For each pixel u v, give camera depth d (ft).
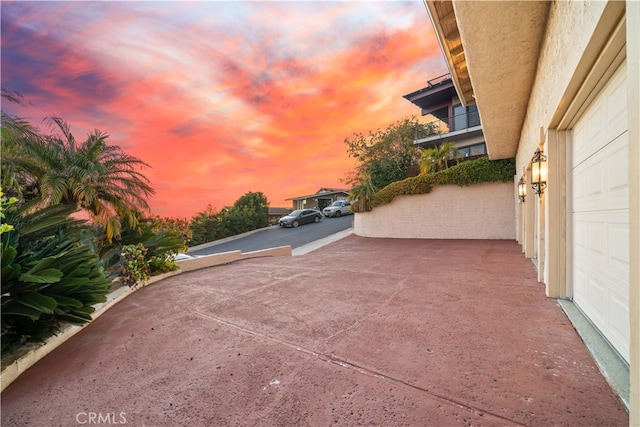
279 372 7.39
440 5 14.24
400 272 19.25
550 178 11.93
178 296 15.81
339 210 79.41
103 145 22.49
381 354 7.98
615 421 5.11
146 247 21.02
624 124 7.00
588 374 6.60
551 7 11.29
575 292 11.19
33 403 6.81
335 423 5.46
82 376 7.88
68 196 20.51
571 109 10.02
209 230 58.95
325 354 8.18
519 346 8.05
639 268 3.91
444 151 46.06
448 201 41.88
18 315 9.24
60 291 10.02
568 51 8.62
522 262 21.17
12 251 8.62
